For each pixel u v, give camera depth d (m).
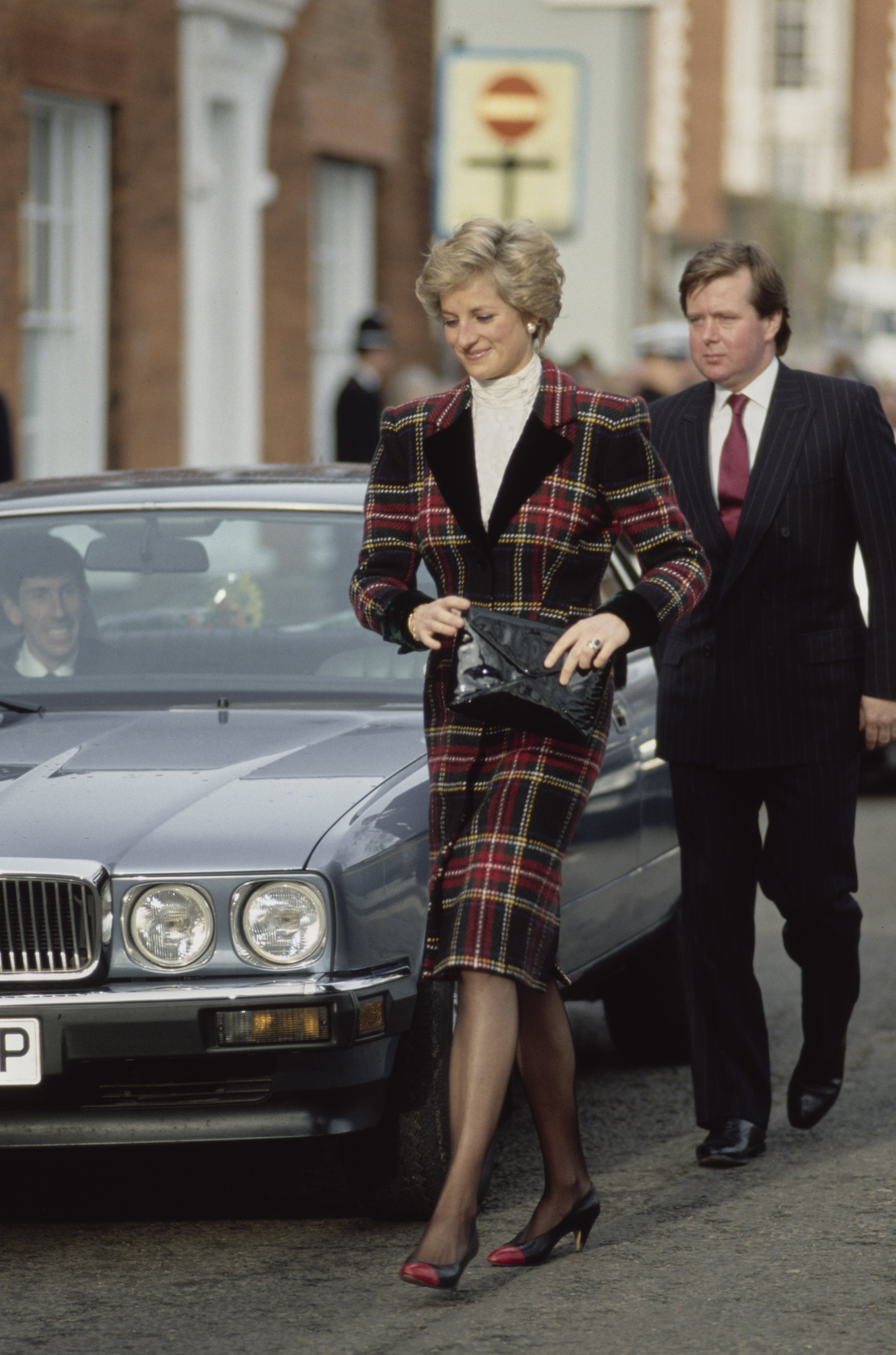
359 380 30.27
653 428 11.08
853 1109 11.88
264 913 8.95
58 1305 8.84
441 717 8.86
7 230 24.28
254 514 11.53
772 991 15.04
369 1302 8.82
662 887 12.34
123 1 26.28
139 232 26.97
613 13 35.25
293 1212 10.08
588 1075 12.95
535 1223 9.22
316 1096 9.07
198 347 28.50
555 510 8.74
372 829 9.27
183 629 11.26
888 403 49.69
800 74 145.88
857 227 134.62
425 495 8.93
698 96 138.50
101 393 26.67
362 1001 8.98
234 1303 8.84
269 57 29.58
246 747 10.02
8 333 24.44
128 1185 10.60
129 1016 8.84
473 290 8.66
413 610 8.70
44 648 11.21
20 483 12.30
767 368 10.83
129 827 9.16
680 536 8.86
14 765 9.88
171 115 27.50
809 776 10.79
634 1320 8.58
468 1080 8.52
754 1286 8.98
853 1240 9.58
